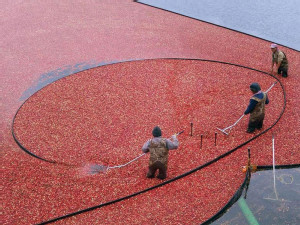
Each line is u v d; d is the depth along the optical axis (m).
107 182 8.88
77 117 11.67
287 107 12.14
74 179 9.01
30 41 18.05
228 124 11.18
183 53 16.67
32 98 12.89
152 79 14.09
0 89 13.73
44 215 7.92
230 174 9.08
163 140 8.36
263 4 24.92
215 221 7.91
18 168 9.42
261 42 18.25
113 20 20.91
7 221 7.75
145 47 17.31
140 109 12.08
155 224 7.66
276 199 8.56
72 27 19.81
